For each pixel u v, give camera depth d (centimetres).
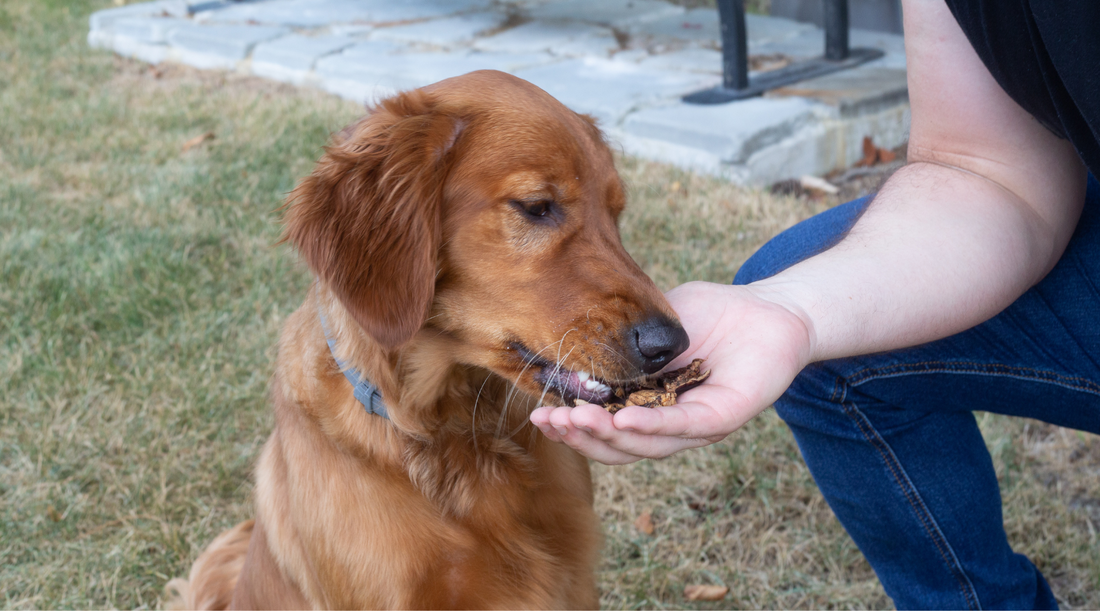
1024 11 143
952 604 217
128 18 878
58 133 638
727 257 458
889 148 601
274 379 244
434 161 190
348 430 210
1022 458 330
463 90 201
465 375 216
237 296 440
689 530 310
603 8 867
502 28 810
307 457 215
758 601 283
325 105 675
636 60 703
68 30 908
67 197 542
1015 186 175
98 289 433
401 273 188
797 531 306
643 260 457
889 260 168
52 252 468
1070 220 179
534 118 194
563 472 234
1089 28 130
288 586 229
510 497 221
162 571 296
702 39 757
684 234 482
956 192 175
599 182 197
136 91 740
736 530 307
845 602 278
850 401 201
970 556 213
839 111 577
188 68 805
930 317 167
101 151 613
